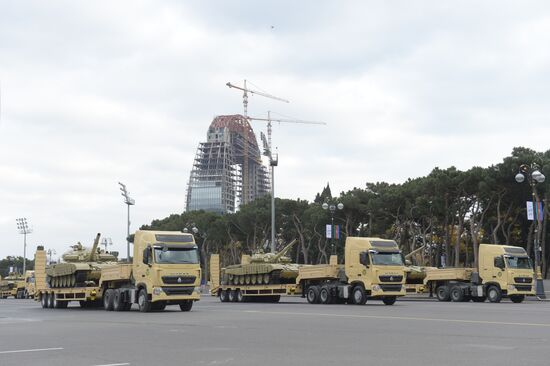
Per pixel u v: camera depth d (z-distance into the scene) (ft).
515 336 53.98
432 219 250.57
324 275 133.28
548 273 251.39
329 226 207.51
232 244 354.54
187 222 375.66
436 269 149.07
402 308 104.83
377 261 122.42
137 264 108.78
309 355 43.29
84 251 138.92
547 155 231.50
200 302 153.38
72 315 99.09
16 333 64.08
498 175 219.00
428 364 38.37
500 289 134.10
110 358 43.21
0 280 304.09
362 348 46.78
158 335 59.57
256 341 52.70
